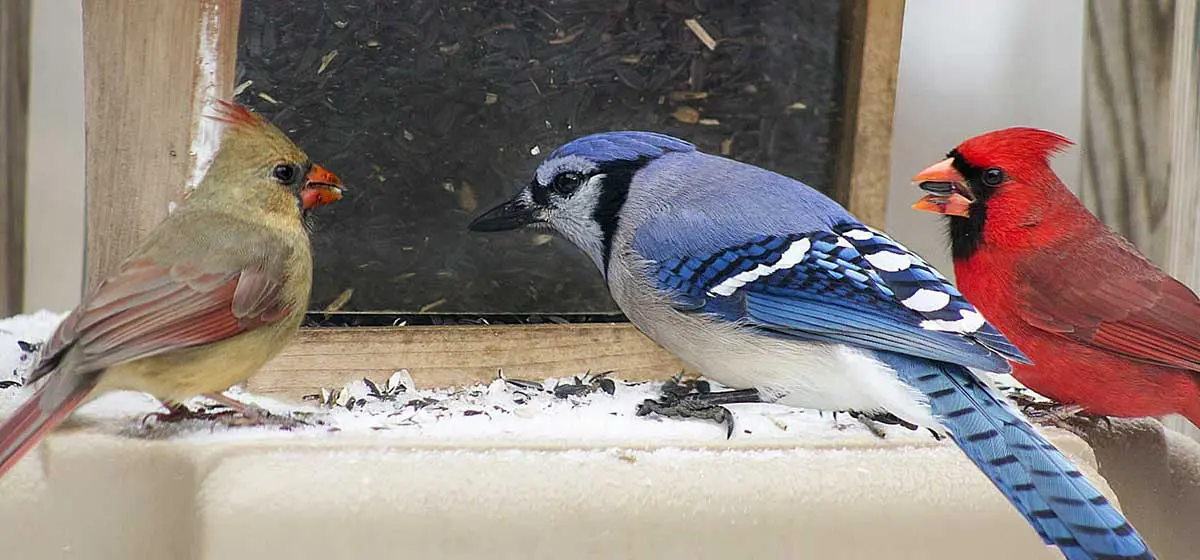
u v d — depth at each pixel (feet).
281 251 21.15
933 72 32.22
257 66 23.67
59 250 32.04
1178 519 25.38
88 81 22.30
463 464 19.49
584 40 24.91
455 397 23.43
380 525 18.90
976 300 25.98
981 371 22.76
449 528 19.04
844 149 25.86
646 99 25.31
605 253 23.25
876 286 21.27
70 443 19.81
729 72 25.63
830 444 20.74
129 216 22.31
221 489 18.86
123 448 19.66
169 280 20.07
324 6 23.79
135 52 22.17
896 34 25.31
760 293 21.86
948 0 32.27
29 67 30.48
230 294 20.34
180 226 20.88
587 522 19.38
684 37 25.38
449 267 24.56
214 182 21.36
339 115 24.02
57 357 19.56
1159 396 25.14
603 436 20.63
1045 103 32.04
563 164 23.11
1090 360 25.14
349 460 19.31
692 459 20.11
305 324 24.04
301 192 21.88
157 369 20.06
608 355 24.77
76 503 19.71
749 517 19.75
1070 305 25.05
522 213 23.39
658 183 23.06
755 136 25.84
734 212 22.56
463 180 24.56
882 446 20.80
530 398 23.52
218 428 20.54
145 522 19.61
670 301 22.44
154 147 22.24
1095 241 25.46
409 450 19.65
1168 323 24.89
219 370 20.45
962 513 20.27
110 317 19.51
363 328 23.63
